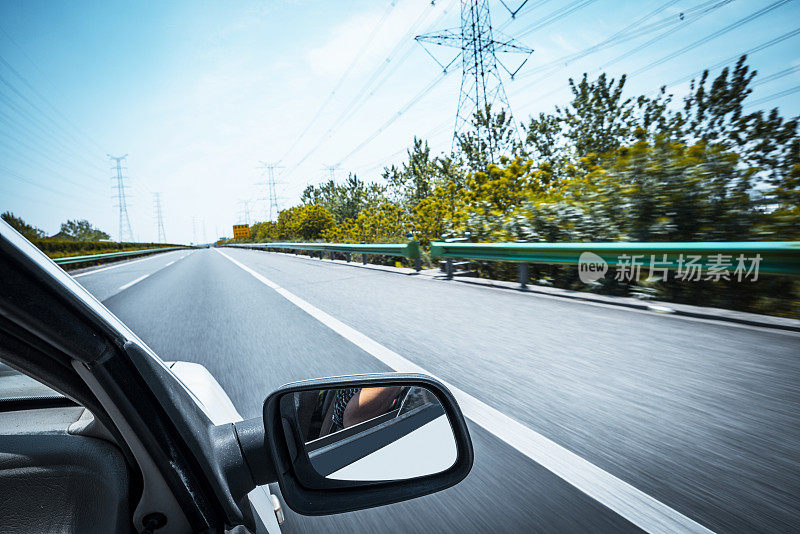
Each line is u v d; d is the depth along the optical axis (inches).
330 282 400.8
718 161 256.7
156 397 28.5
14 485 32.1
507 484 85.4
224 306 303.3
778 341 159.2
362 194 1529.3
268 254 1232.8
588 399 119.8
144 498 29.6
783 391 118.6
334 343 188.9
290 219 2096.5
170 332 232.1
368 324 221.1
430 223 662.5
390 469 42.6
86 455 33.4
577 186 332.8
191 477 30.3
